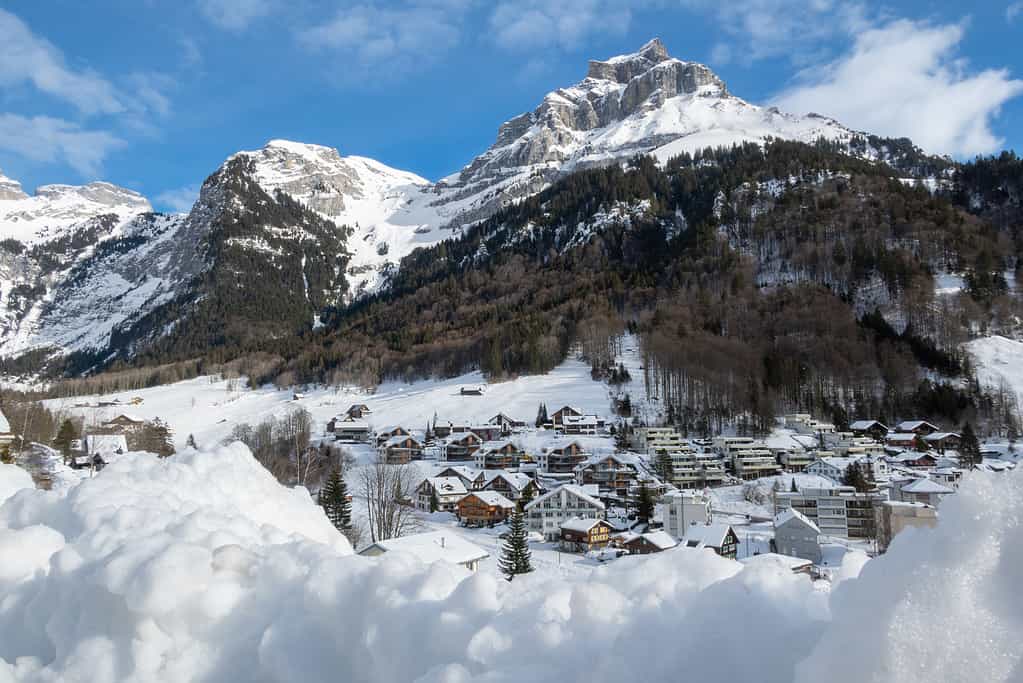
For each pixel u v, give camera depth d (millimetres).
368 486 44531
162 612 2842
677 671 2115
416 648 2508
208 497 4570
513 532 31594
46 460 36094
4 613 3299
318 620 2773
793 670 1990
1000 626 1501
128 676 2746
